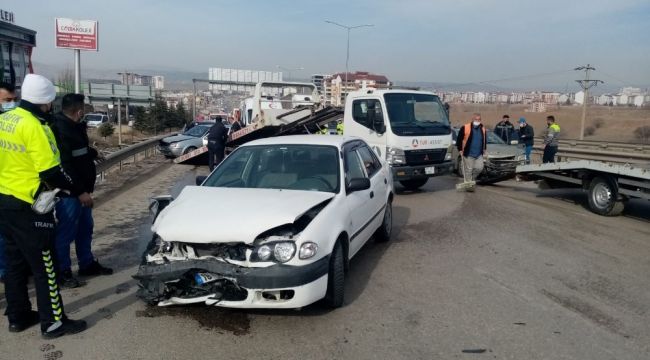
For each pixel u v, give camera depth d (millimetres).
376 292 5168
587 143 26750
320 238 4309
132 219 8344
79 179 5172
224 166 5824
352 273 5781
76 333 4148
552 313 4684
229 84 53062
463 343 4043
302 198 4793
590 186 9773
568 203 10828
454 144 15352
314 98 16875
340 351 3887
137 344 3961
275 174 5508
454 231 7945
